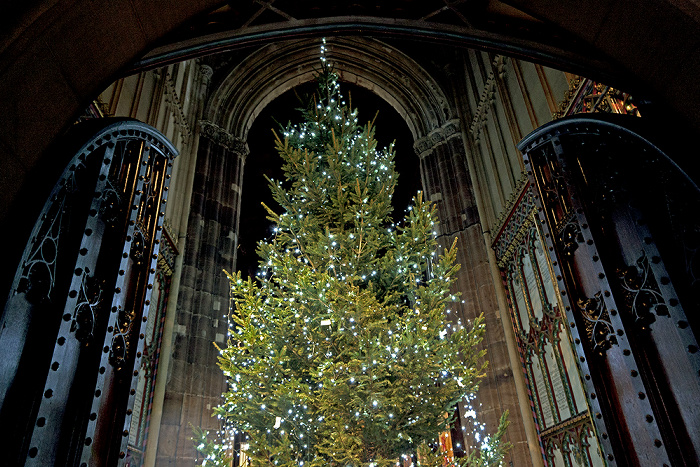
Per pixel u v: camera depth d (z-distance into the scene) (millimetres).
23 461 2275
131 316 3334
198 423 9391
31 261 2523
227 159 13117
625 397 3225
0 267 2289
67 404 2664
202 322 10422
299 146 8281
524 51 3990
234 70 13875
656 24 3074
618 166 3637
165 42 3562
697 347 2881
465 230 11898
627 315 3324
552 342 8305
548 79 8375
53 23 2506
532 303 9305
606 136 3783
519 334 9875
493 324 10484
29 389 2438
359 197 6453
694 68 3051
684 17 2879
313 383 6328
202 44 3771
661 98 3389
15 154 2490
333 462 5621
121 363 3160
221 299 11125
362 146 7707
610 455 3191
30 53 2471
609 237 3572
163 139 3908
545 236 4062
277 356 5645
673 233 3246
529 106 9273
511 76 10453
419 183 19312
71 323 2719
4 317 2197
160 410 8844
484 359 10367
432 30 4188
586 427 7109
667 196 3305
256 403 5895
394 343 5723
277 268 6918
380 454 5797
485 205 11711
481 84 12297
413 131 14602
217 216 11977
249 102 14352
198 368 9914
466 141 12859
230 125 13570
